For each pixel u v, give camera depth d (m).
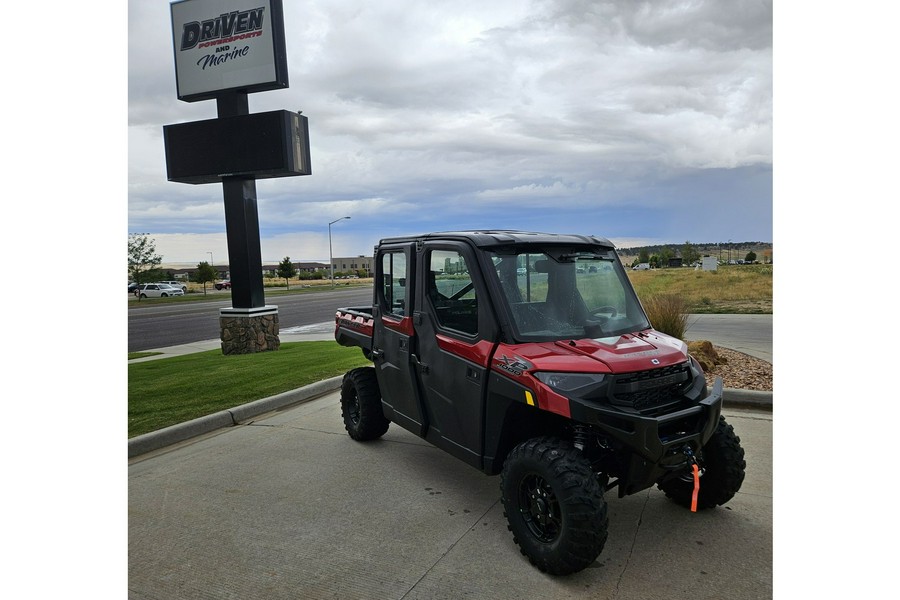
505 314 3.70
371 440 5.77
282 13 11.96
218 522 4.04
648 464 3.27
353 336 5.82
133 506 4.33
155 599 3.12
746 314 14.68
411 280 4.61
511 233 4.26
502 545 3.63
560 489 3.14
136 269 55.72
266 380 8.48
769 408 6.18
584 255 4.16
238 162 11.76
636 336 3.87
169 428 6.01
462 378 3.95
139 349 15.04
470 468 5.00
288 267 86.81
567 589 3.11
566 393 3.20
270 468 5.08
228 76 12.07
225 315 12.23
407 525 3.93
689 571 3.25
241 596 3.14
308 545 3.68
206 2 12.10
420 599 3.06
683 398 3.54
